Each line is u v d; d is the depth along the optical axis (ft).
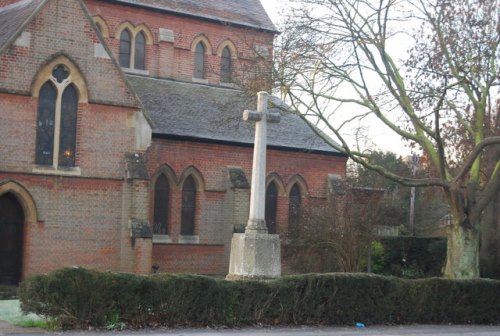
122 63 125.18
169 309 61.21
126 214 98.68
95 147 96.99
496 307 79.41
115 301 59.11
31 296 57.21
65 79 95.04
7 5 111.24
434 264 136.67
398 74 92.99
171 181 111.34
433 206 203.72
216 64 134.00
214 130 116.67
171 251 110.73
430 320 75.72
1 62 90.07
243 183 115.03
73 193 95.25
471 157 87.92
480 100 94.48
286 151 123.44
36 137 92.94
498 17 94.53
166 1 130.11
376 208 113.29
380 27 89.86
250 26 136.26
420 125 88.38
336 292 69.21
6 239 92.17
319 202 122.31
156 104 117.50
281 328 64.59
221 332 59.77
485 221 118.21
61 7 94.32
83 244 95.86
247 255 69.00
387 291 72.49
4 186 90.22
